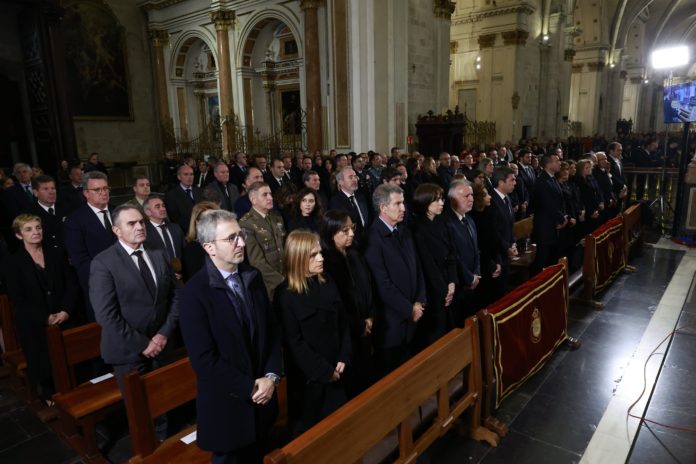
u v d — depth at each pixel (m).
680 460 2.96
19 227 3.58
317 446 1.96
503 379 3.35
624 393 3.67
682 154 7.87
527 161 8.84
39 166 11.51
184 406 3.66
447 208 4.10
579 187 6.73
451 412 2.96
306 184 5.55
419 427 2.97
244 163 9.31
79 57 17.33
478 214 4.49
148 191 4.82
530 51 20.06
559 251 6.15
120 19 18.52
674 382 3.81
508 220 4.68
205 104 20.30
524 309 3.61
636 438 3.17
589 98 27.58
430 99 14.39
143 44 19.34
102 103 18.14
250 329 2.34
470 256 4.04
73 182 6.26
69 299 3.82
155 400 2.60
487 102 19.98
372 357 3.67
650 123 38.41
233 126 17.14
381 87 12.00
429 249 3.72
